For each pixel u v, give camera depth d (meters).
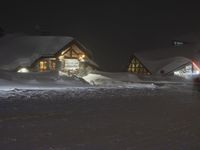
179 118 14.20
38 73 36.56
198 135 10.70
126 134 10.59
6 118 12.67
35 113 14.16
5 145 8.68
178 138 10.18
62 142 9.24
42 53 50.25
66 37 52.31
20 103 17.34
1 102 17.50
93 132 10.74
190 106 18.81
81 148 8.66
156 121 13.24
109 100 20.58
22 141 9.18
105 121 12.87
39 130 10.73
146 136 10.37
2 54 53.19
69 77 37.03
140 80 48.28
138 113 15.37
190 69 62.66
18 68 48.50
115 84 37.19
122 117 13.99
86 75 46.97
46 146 8.73
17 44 55.50
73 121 12.62
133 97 23.22
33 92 23.70
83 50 51.97
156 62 67.00
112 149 8.65
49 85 31.38
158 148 8.88
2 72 34.47
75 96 22.22
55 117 13.34
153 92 28.22
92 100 20.20
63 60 50.50
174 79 52.97
